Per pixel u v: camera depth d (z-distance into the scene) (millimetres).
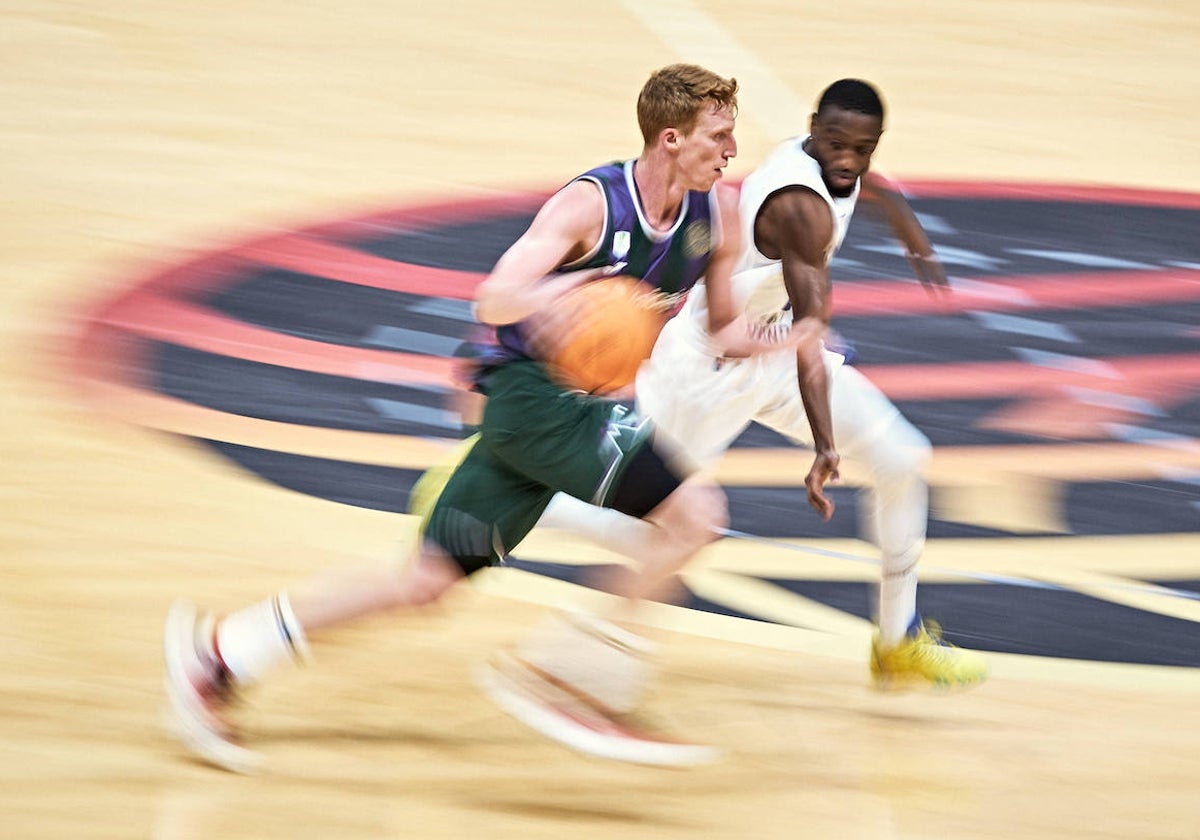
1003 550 20766
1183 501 22766
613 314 13844
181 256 32375
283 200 36938
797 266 14812
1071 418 25969
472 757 14859
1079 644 18094
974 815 14211
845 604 18906
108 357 26312
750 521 21406
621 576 15508
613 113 46562
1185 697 16812
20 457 21719
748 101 48312
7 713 15055
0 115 42219
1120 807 14445
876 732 15773
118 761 14359
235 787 14055
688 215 14102
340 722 15391
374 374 26359
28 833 13070
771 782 14688
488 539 14453
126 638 16812
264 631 14211
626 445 14203
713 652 17438
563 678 15242
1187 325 31219
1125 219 38750
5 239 32562
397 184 38719
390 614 14562
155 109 43938
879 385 27156
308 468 22234
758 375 15688
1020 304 32062
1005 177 42125
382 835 13375
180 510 20391
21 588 17781
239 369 26188
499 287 13414
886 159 43219
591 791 14352
